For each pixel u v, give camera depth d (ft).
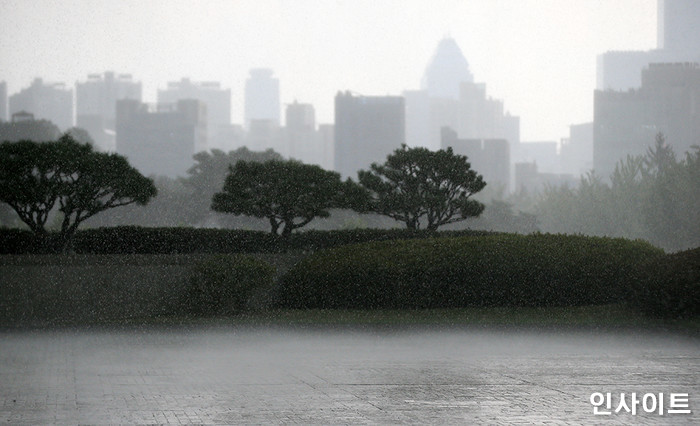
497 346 87.20
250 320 109.91
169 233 137.90
